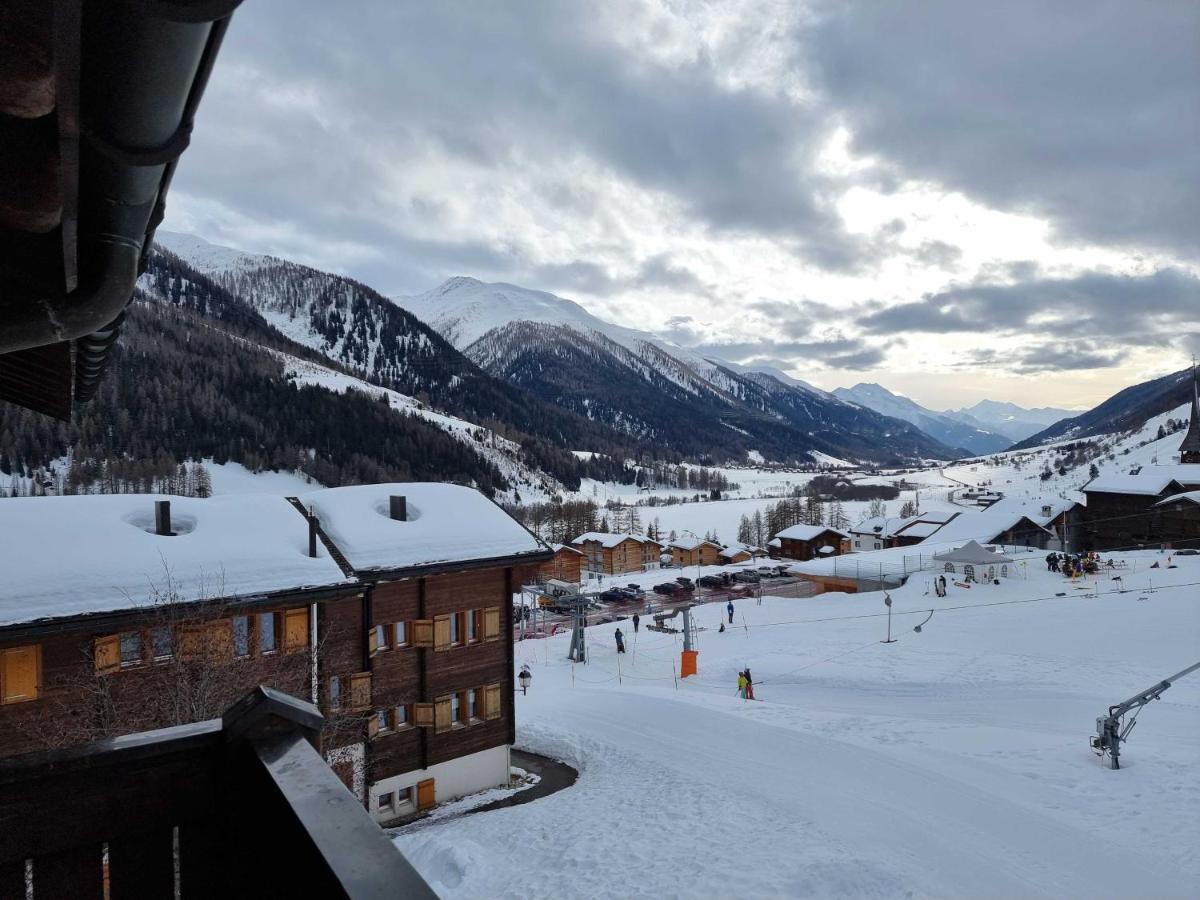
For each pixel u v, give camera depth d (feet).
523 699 121.29
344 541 79.87
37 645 57.77
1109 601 164.25
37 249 12.19
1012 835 61.05
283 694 10.49
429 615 82.94
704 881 52.75
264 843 9.23
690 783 76.33
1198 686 107.55
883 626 164.45
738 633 176.55
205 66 7.75
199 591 64.13
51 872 9.87
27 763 9.64
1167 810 65.82
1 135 9.18
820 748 83.30
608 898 52.03
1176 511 257.34
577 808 72.90
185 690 59.16
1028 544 278.87
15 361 28.09
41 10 6.48
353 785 75.05
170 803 10.51
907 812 65.31
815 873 52.19
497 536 89.25
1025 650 133.90
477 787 86.28
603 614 238.89
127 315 20.56
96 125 8.43
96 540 65.72
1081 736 90.02
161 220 12.37
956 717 105.09
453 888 57.41
